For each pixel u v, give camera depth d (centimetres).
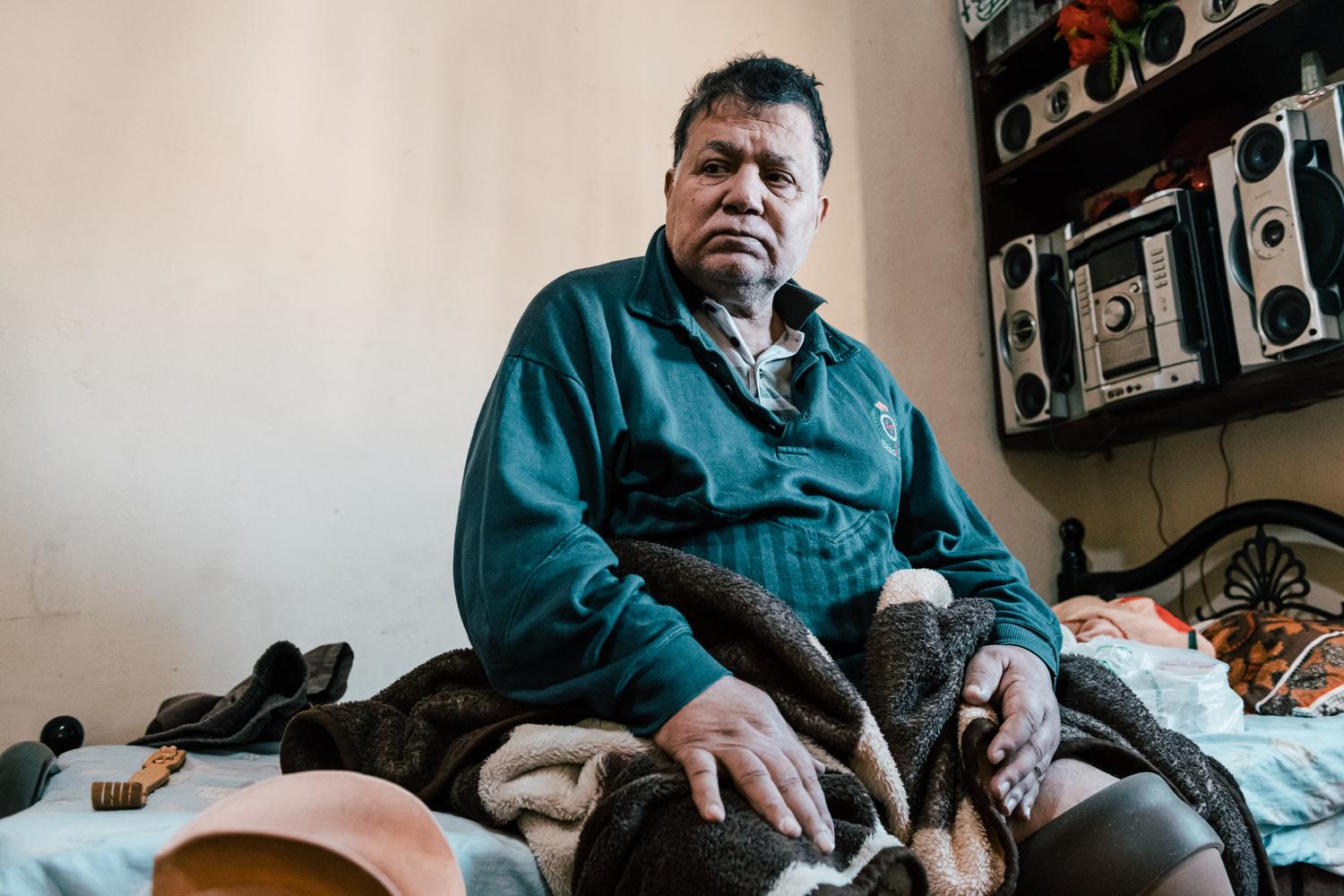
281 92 191
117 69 177
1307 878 124
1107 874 68
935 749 78
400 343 193
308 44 196
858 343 117
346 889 44
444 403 195
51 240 166
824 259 248
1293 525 207
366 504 185
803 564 90
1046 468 268
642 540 88
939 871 69
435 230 201
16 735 151
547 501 82
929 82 276
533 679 79
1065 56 265
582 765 73
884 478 102
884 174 262
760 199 98
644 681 71
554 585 77
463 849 68
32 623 155
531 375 92
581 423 90
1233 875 84
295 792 48
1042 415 244
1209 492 240
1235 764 123
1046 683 88
